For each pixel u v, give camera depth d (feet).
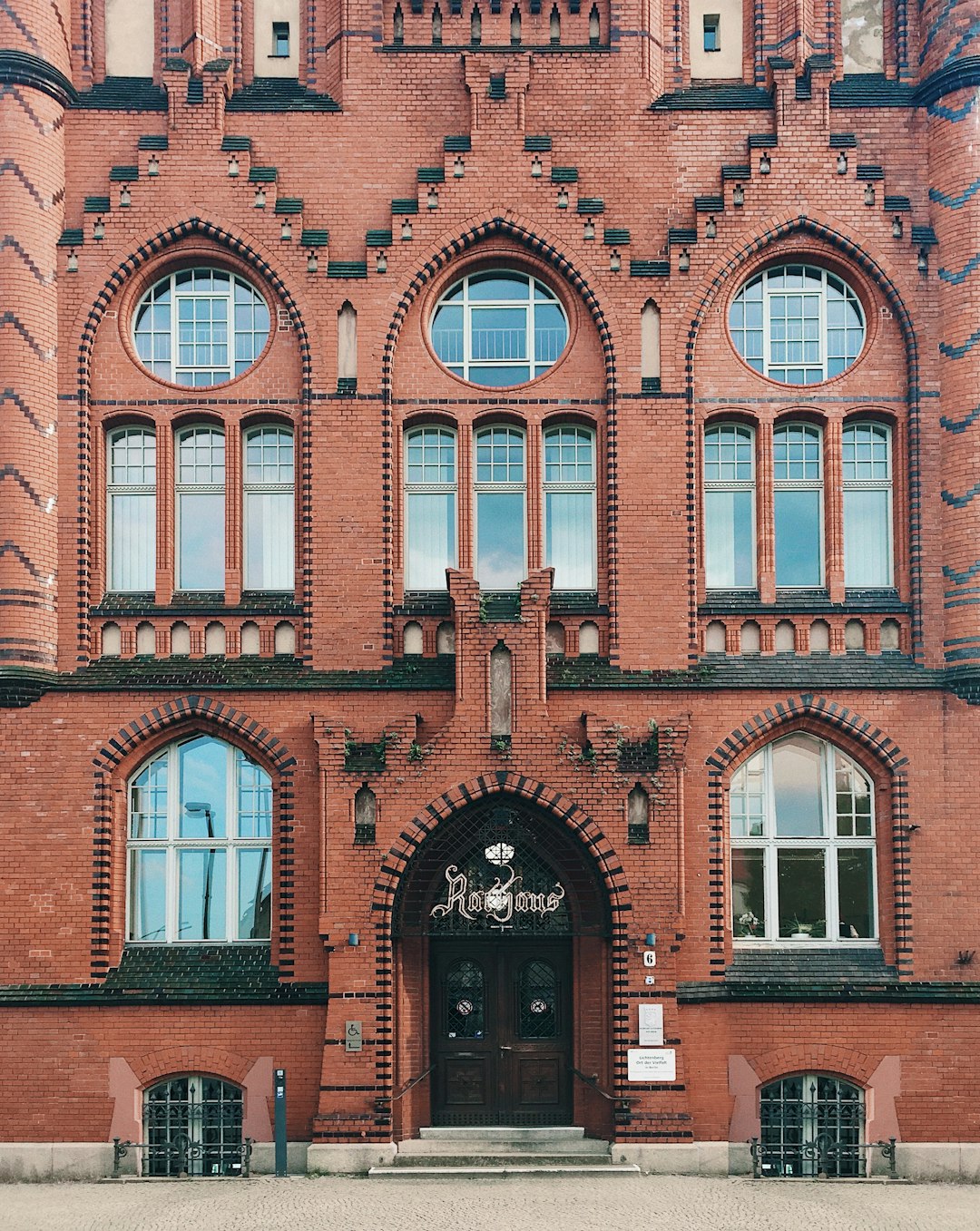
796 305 66.39
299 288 64.75
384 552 63.21
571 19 67.46
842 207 65.31
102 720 62.18
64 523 63.46
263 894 63.05
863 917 62.80
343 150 66.08
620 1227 49.08
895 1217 51.60
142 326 66.13
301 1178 57.41
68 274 64.80
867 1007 60.34
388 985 58.70
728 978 60.75
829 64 65.92
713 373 64.80
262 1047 60.03
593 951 61.57
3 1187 57.88
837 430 64.80
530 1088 62.18
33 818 61.62
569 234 65.00
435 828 59.47
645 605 62.90
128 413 64.75
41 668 61.87
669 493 63.46
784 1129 60.34
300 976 60.59
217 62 66.28
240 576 64.18
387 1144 57.88
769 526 64.34
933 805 61.93
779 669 62.90
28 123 63.87
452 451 65.72
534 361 66.08
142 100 66.59
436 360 65.00
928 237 65.16
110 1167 59.36
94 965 60.80
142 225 65.00
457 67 66.74
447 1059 62.39
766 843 63.05
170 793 63.52
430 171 65.36
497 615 61.46
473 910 60.59
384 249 64.85
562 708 62.03
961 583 62.54
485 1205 52.24
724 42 68.90
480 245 65.46
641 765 59.67
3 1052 60.08
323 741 59.82
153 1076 59.93
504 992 62.69
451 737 59.72
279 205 65.05
